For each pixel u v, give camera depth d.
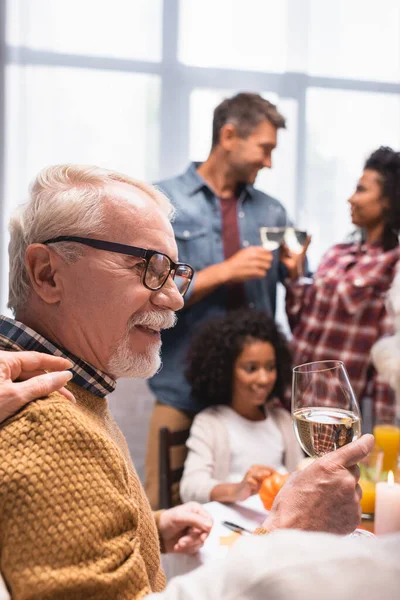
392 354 2.15
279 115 2.33
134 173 4.09
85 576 0.68
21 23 3.92
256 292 2.41
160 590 0.99
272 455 1.95
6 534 0.69
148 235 0.93
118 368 0.96
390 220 2.48
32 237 0.92
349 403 0.97
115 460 0.76
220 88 4.11
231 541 1.23
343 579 0.45
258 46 4.11
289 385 2.07
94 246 0.91
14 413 0.75
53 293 0.92
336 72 4.18
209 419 1.94
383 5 4.15
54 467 0.72
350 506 0.85
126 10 3.98
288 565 0.46
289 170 4.18
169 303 0.97
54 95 3.98
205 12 4.05
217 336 2.00
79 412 0.79
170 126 4.09
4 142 3.96
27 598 0.68
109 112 4.03
